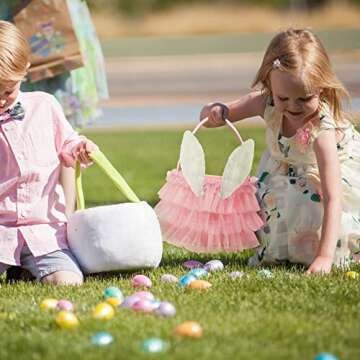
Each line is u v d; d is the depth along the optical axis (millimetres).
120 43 41969
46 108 6422
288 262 6543
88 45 8891
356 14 48094
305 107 6117
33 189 6250
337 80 6246
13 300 5426
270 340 4438
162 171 11727
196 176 6559
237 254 7117
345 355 4211
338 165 6227
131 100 20516
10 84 6047
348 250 6488
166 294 5441
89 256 6082
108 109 19234
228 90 21109
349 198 6504
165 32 49938
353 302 5211
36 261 6117
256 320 4781
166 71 27031
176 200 6664
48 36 8164
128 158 12914
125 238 6027
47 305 5121
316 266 5977
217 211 6562
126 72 27297
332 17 47875
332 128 6281
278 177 6559
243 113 6805
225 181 6516
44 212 6273
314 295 5367
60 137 6426
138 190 10281
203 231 6625
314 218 6340
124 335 4488
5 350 4359
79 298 5410
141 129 16312
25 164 6227
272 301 5203
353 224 6457
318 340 4414
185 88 22062
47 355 4238
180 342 4352
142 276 5855
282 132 6547
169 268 6492
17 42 6055
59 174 6461
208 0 51938
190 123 16812
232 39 41281
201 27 49344
